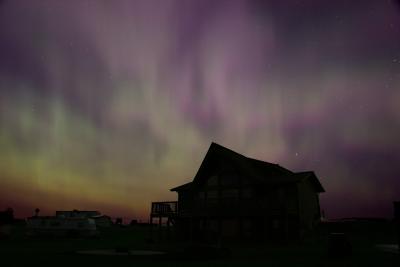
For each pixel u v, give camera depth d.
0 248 26.11
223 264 15.44
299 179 31.80
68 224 43.09
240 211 31.72
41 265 15.49
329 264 14.98
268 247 25.81
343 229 39.28
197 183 35.41
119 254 20.34
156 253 21.00
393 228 38.12
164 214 35.22
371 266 14.12
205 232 33.72
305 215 33.47
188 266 14.77
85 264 15.78
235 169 33.88
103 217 64.56
